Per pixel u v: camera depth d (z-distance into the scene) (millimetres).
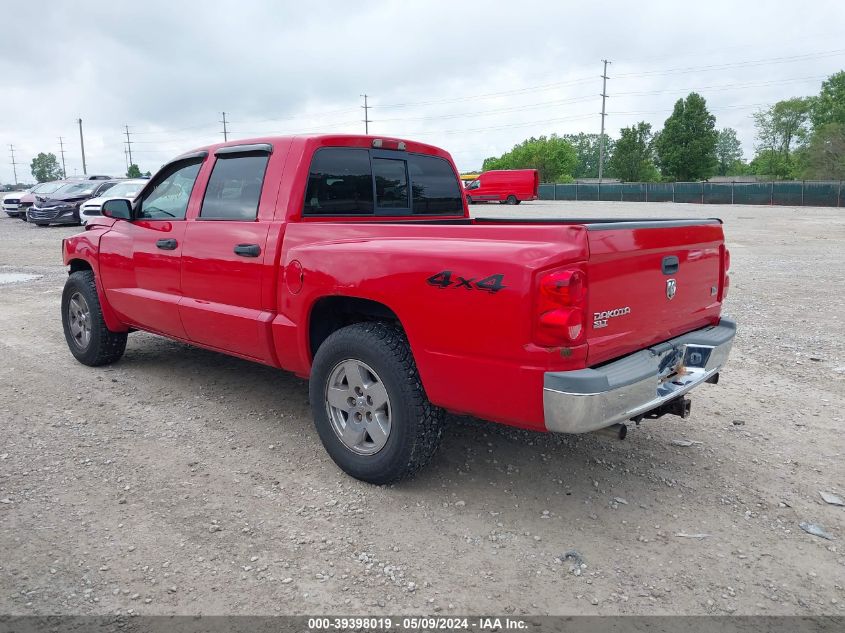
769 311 8625
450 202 5363
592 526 3365
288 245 4020
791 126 102375
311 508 3496
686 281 3717
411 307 3314
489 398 3131
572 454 4227
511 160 106625
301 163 4137
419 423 3455
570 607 2730
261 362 4430
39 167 158875
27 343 6941
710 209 40094
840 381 5703
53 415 4793
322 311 4031
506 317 2977
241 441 4359
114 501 3539
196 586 2826
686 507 3576
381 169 4703
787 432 4621
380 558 3053
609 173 96125
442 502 3578
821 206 46219
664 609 2727
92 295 5738
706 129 86250
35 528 3254
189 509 3467
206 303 4625
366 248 3535
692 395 5395
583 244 2877
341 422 3820
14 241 18531
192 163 4898
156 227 5062
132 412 4867
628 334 3242
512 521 3400
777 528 3379
